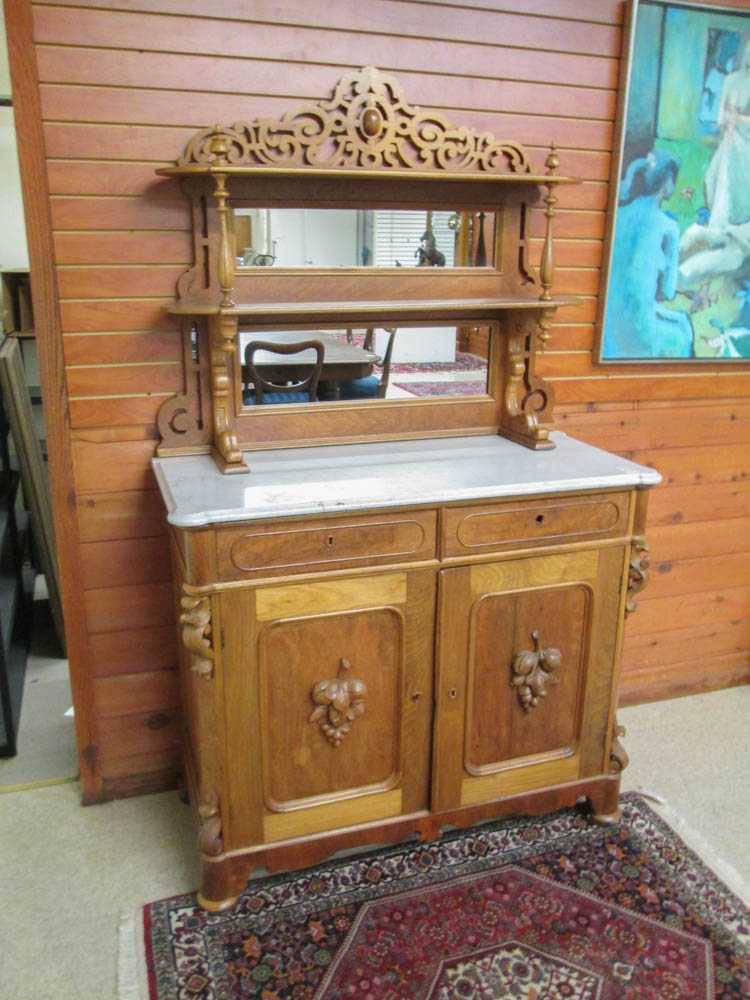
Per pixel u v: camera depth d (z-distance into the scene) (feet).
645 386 7.66
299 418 6.50
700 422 7.97
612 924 5.71
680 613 8.55
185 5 5.63
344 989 5.19
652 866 6.26
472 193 6.45
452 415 6.91
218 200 5.55
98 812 6.90
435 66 6.21
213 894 5.76
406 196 6.30
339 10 5.90
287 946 5.51
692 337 7.59
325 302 6.24
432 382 6.79
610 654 6.40
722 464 8.20
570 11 6.45
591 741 6.55
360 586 5.57
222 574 5.24
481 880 6.11
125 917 5.73
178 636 6.53
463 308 6.20
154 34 5.64
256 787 5.72
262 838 5.84
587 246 7.08
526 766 6.39
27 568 11.06
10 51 5.42
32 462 9.12
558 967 5.36
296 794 5.86
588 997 5.15
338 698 5.66
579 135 6.75
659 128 6.90
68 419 6.19
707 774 7.43
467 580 5.80
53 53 5.51
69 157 5.71
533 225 6.79
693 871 6.21
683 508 8.20
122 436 6.35
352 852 6.42
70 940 5.59
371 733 5.92
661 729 8.14
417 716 5.98
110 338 6.11
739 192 7.31
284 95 5.95
